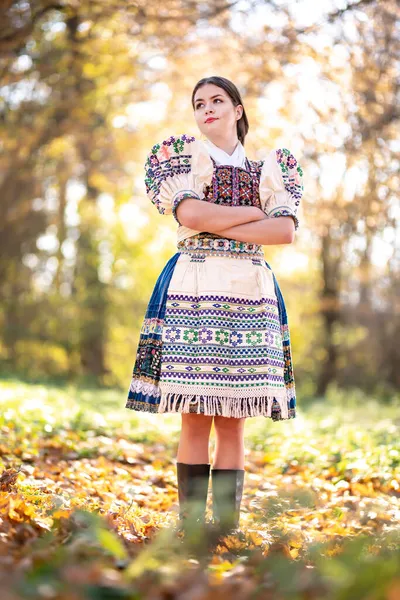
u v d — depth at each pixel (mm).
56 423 6848
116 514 3312
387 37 8047
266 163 3387
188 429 3289
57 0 8250
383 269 16500
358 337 21453
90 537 2449
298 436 7051
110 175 15125
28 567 2121
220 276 3201
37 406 7520
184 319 3182
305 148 9711
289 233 3279
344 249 14328
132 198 16234
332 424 8320
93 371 20547
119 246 20219
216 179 3314
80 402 10211
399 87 8523
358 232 11219
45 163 15266
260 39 8531
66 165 15883
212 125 3426
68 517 2775
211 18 8211
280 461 5961
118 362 24078
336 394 17109
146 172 3396
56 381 18016
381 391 19656
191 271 3229
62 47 9570
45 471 4801
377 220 10516
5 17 8172
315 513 3852
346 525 3609
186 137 3293
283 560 2213
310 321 22906
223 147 3443
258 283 3260
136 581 2035
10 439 5602
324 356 21453
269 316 3248
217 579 2209
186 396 3098
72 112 11711
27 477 4344
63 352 20656
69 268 20562
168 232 17922
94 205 19234
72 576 1921
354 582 1730
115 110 12055
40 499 3340
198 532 2748
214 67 9281
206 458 3275
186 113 11180
